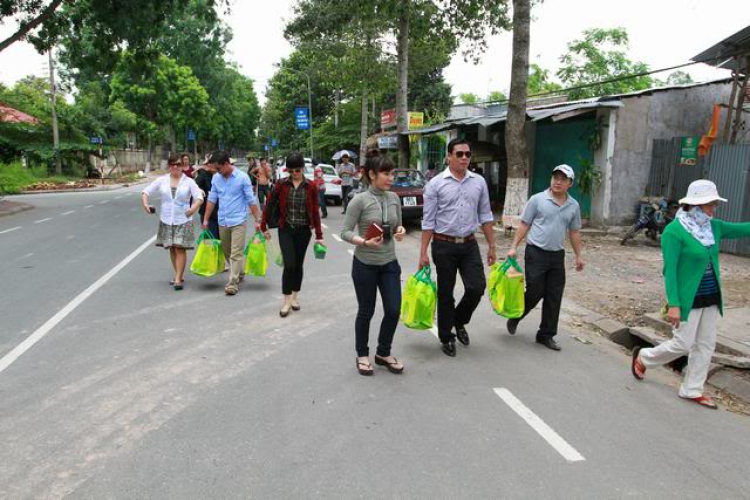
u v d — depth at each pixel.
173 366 4.93
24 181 33.50
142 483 3.15
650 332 6.09
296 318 6.46
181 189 7.53
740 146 11.36
